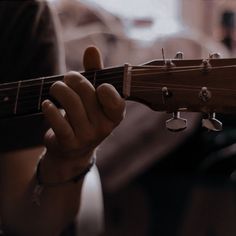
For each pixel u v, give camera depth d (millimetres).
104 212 2408
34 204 1293
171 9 3348
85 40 2312
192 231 2357
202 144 2262
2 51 1412
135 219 2410
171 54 2406
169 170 2350
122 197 2402
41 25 1425
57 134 1059
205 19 3564
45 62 1410
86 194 1711
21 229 1329
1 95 1184
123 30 2441
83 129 1051
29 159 1366
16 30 1419
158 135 2275
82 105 1042
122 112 1041
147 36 2453
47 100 1062
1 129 1356
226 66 1029
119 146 2279
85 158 1138
